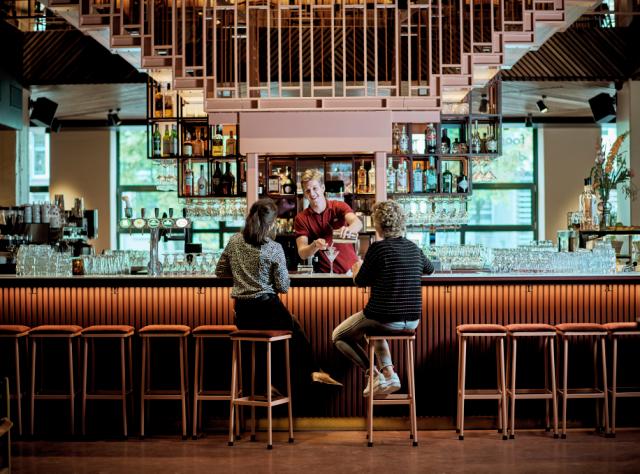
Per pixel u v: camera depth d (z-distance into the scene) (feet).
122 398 19.25
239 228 46.73
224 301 20.17
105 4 24.57
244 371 20.12
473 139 31.53
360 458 17.31
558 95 39.42
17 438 19.44
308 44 31.96
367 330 18.10
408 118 24.43
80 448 18.40
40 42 36.24
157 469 16.51
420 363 20.15
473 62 24.71
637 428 20.06
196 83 24.47
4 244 26.43
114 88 36.70
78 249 29.55
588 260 21.58
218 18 27.48
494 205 47.44
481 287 20.24
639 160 36.63
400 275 17.71
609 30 36.55
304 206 28.63
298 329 18.98
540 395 19.07
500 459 17.15
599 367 20.42
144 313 20.29
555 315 20.35
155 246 22.16
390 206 18.04
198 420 19.95
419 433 19.75
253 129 24.34
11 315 20.45
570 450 17.90
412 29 30.07
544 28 25.53
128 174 47.50
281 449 18.16
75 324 20.36
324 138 24.30
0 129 36.11
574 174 45.93
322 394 20.01
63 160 46.16
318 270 23.45
